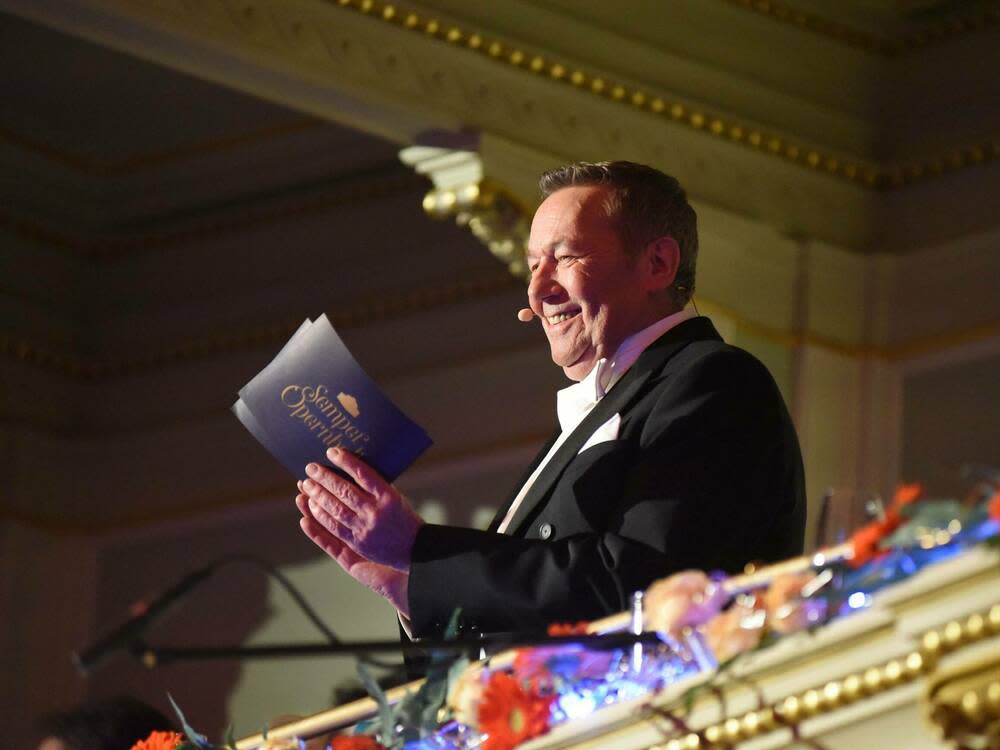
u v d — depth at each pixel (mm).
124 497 12305
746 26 9883
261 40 8242
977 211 9930
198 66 8359
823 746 2842
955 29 10195
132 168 12500
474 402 10961
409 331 11367
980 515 2900
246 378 12039
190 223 12469
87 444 12539
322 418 4434
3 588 11977
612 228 4887
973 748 2617
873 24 10289
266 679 11164
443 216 8805
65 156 12477
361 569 4484
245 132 12023
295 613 11273
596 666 3395
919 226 10086
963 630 2650
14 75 11914
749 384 4445
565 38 9141
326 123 11688
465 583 4168
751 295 9766
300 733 3826
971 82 10125
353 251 11742
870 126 10312
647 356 4656
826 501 3617
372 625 10945
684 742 2996
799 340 9828
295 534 11484
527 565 4129
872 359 9977
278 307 12016
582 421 4602
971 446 9602
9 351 12383
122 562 12180
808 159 9992
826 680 2830
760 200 9789
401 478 11039
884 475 9773
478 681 3389
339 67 8430
